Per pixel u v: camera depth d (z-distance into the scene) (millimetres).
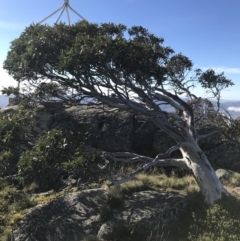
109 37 10852
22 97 12977
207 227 9883
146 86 11367
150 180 12898
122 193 11523
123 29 12953
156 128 17281
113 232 9633
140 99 12062
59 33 10938
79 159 8805
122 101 11703
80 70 10000
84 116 17000
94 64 10039
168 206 10523
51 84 12750
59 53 10477
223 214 10320
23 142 10914
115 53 9875
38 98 12859
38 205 11594
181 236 9688
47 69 10984
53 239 9867
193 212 10438
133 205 10648
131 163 15336
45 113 16672
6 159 10430
